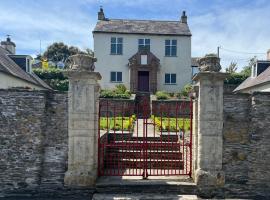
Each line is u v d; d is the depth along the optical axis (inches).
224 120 341.7
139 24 1379.2
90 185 334.3
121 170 393.7
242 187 339.6
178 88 1333.7
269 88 783.1
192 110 362.6
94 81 337.7
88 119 335.9
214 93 336.8
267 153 340.5
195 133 347.9
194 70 1651.1
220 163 337.4
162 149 422.6
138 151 414.6
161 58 1334.9
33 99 340.2
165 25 1385.3
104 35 1321.4
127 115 888.9
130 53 1327.5
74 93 335.6
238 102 342.6
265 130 341.1
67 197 335.6
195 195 332.5
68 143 338.3
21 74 866.8
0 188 337.4
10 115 339.0
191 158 359.9
